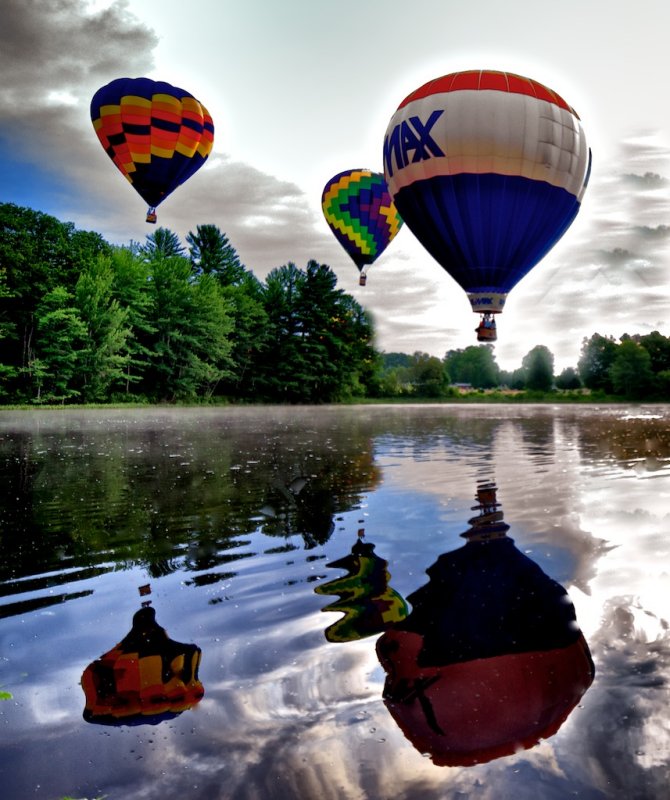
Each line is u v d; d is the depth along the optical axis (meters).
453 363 131.00
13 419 23.22
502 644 2.65
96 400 40.62
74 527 4.95
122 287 42.84
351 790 1.71
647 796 1.67
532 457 9.62
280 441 13.08
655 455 9.80
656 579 3.49
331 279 55.66
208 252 58.44
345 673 2.41
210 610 3.11
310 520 5.13
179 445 12.20
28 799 1.68
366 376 67.56
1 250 36.28
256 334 53.59
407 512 5.41
